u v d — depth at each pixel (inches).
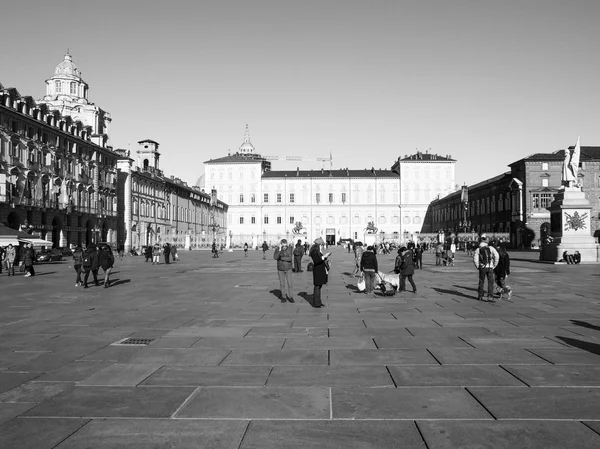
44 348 353.4
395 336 391.5
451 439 190.5
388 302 611.2
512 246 3376.0
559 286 794.8
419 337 386.6
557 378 269.1
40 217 2507.4
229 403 232.2
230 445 186.4
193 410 223.1
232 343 367.2
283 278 619.2
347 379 271.1
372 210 5689.0
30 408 227.3
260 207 5767.7
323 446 185.2
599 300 613.9
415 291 721.6
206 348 350.3
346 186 5723.4
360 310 541.0
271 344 363.3
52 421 211.2
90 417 215.5
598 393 243.6
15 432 199.8
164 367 298.0
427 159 5664.4
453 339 378.0
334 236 5718.5
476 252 615.8
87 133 3056.1
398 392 247.8
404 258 724.7
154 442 189.3
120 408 226.4
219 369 292.7
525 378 269.6
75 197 2851.9
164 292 746.8
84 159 2960.1
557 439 190.4
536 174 3179.1
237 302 617.3
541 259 1592.0
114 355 330.6
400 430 199.9
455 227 4690.0
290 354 330.6
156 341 376.2
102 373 285.0
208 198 5388.8
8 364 308.0
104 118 3513.8
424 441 189.2
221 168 5826.8
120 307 575.5
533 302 597.9
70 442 190.1
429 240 4431.6
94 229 3085.6
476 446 184.4
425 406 227.0
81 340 381.4
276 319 480.4
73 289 805.2
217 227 5561.0
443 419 210.8
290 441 189.6
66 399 239.5
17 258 1537.9
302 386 258.5
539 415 214.8
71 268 1502.2
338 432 198.1
